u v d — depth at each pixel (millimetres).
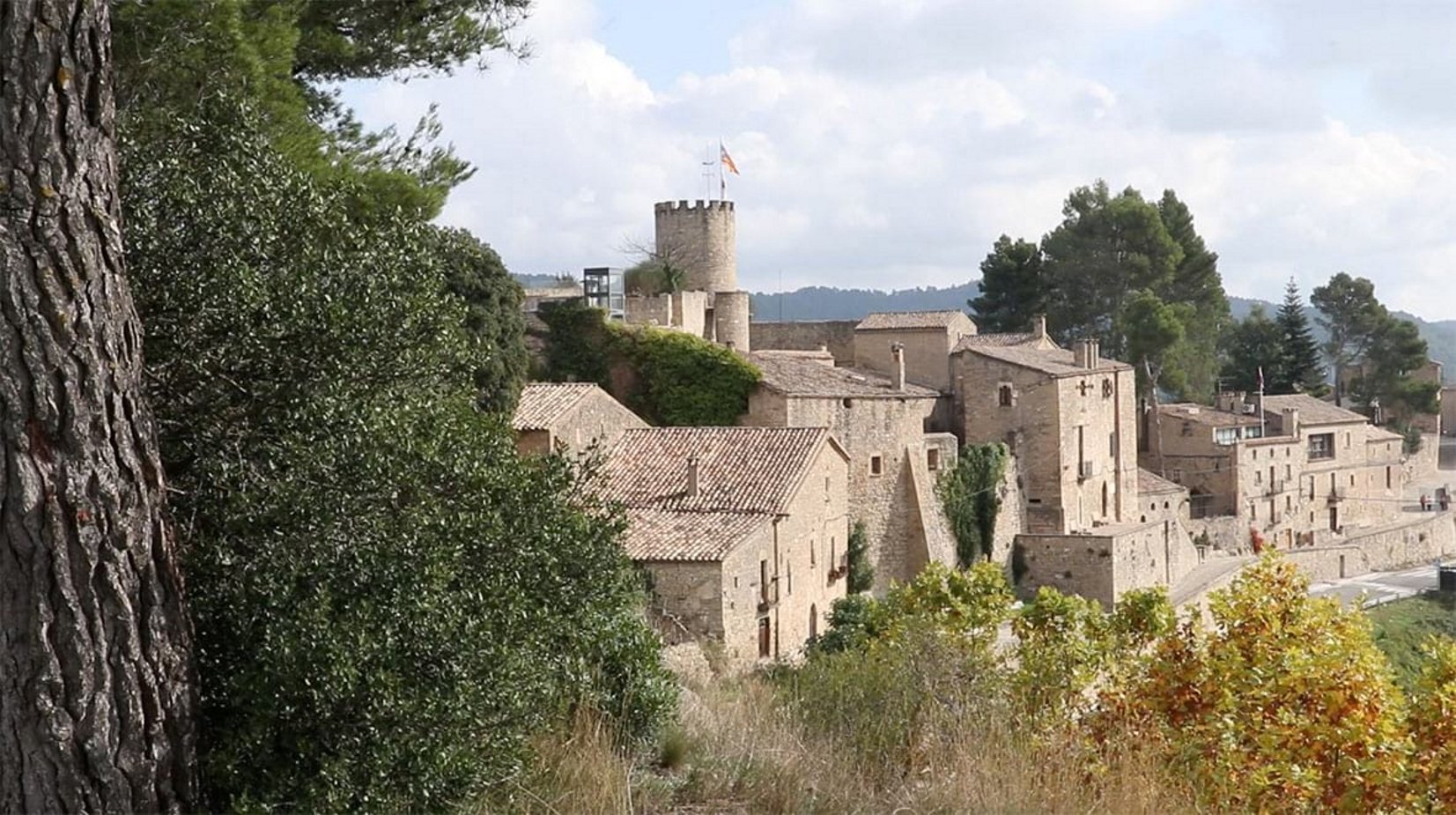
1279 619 15070
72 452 7262
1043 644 16766
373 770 8203
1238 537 81062
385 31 17734
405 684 8508
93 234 7398
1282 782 12617
